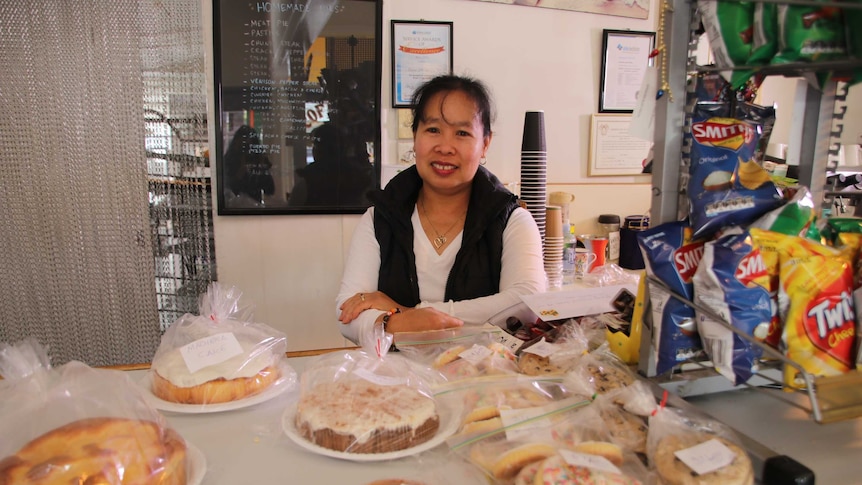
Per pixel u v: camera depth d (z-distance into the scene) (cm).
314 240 236
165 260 227
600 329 97
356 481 62
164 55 215
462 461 65
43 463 54
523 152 192
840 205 100
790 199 71
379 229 152
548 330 102
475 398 74
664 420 64
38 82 211
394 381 78
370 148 232
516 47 241
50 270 222
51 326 225
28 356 67
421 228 154
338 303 143
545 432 65
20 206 216
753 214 70
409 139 238
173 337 94
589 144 255
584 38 247
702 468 56
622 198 260
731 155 69
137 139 219
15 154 213
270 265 235
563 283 208
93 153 217
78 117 214
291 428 72
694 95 74
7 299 221
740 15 65
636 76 253
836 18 60
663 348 71
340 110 228
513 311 127
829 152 86
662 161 74
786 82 253
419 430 68
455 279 150
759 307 65
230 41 217
